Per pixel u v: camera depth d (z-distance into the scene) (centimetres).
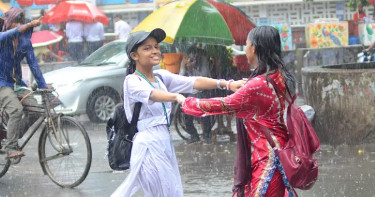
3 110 886
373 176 838
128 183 528
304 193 761
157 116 528
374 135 1062
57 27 2217
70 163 872
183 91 552
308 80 1126
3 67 873
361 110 1060
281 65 488
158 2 1958
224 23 1190
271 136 487
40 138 881
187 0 1208
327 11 2827
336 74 1069
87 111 1489
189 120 1187
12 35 847
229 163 980
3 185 882
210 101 486
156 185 525
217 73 1222
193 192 792
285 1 2797
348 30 2380
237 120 498
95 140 1259
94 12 2169
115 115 535
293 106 489
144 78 525
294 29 2377
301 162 472
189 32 1170
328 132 1084
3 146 915
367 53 1598
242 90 482
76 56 2177
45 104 880
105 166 989
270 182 484
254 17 2848
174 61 1232
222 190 799
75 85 1468
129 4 2777
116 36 2348
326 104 1083
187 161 1009
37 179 918
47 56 2117
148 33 518
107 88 1512
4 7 1866
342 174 856
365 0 2377
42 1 2281
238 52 1669
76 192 821
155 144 525
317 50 2045
